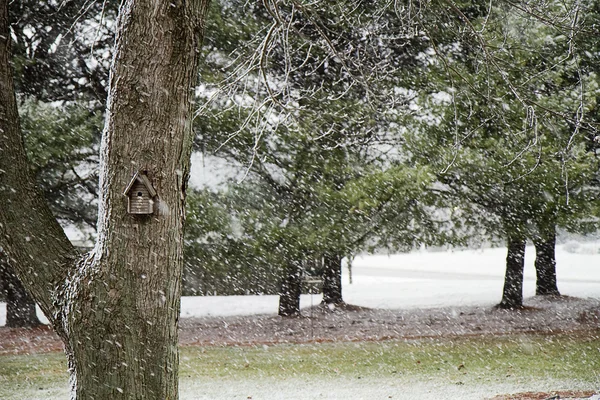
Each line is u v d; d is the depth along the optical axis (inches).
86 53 593.9
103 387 157.1
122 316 158.2
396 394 379.6
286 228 611.2
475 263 1665.8
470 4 514.3
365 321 741.9
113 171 162.9
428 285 1116.5
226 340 630.5
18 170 165.2
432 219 663.1
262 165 649.6
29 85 602.5
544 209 579.2
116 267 159.6
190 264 623.5
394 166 587.8
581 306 805.9
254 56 253.3
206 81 523.8
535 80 510.9
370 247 651.5
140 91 162.9
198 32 171.8
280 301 778.8
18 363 493.0
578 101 502.0
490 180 553.6
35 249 162.6
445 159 538.6
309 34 546.9
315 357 526.3
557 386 393.1
